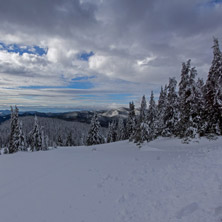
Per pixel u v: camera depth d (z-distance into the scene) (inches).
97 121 1754.4
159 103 1347.2
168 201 205.6
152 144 932.0
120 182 296.5
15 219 224.8
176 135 964.0
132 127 1840.6
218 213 154.6
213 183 218.2
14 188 325.1
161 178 280.4
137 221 181.5
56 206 245.1
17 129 1374.3
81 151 811.4
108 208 220.7
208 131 788.6
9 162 545.6
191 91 834.8
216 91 756.0
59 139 2635.3
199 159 344.2
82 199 255.9
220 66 749.3
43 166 471.5
